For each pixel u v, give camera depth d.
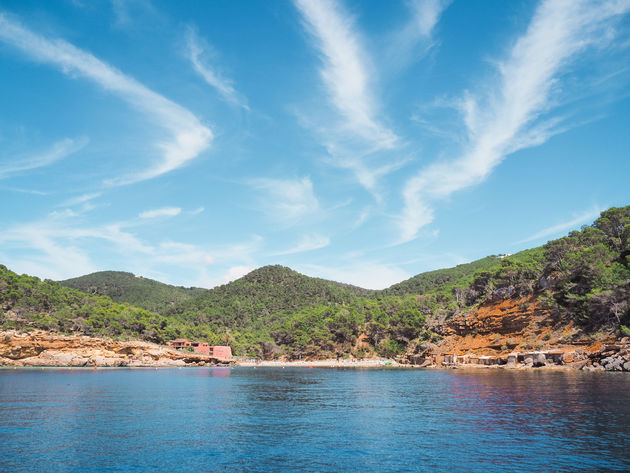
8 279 131.12
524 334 108.38
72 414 35.03
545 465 19.31
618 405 34.72
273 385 66.50
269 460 21.19
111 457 21.70
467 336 129.38
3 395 48.03
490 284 136.25
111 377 82.38
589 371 73.81
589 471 18.30
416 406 39.66
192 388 59.84
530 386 51.66
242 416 34.66
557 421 28.89
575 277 100.12
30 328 117.38
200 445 24.28
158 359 142.50
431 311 167.25
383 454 22.02
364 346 176.25
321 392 54.69
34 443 24.58
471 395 46.12
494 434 25.86
